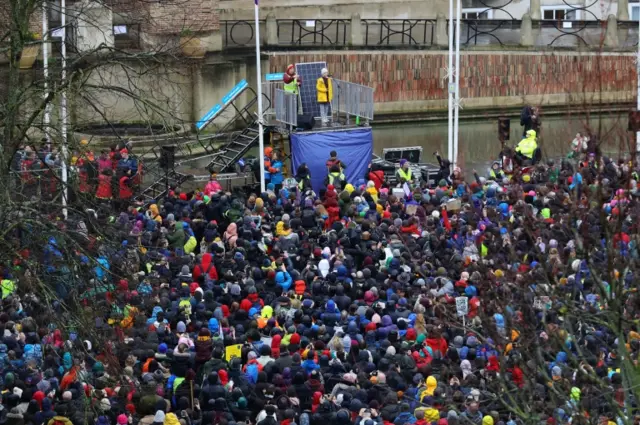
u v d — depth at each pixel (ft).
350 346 178.50
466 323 176.65
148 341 175.73
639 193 163.12
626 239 138.31
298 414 165.27
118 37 271.49
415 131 371.15
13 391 160.45
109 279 158.40
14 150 153.07
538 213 207.82
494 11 400.88
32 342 167.84
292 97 288.51
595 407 124.36
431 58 374.22
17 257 149.07
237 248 216.54
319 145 288.10
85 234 156.04
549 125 373.40
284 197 250.16
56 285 155.02
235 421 163.84
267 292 203.51
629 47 378.12
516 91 382.42
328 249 218.79
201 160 290.15
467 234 206.69
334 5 374.84
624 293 122.93
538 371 131.54
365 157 293.23
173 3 254.68
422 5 384.47
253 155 314.35
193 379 170.09
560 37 385.09
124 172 214.90
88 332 147.02
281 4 367.66
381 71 370.53
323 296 200.75
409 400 160.45
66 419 154.81
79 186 170.40
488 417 144.66
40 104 163.12
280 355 176.04
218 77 330.34
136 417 160.76
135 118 258.98
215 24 330.75
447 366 164.55
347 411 160.86
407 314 190.08
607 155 235.20
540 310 143.64
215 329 186.19
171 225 220.84
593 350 158.10
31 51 243.60
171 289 195.72
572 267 163.73
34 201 155.33
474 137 369.50
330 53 363.35
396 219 232.73
